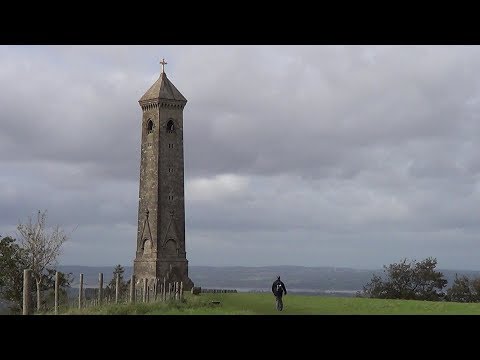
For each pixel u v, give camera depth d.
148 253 132.25
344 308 50.38
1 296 76.12
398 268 116.81
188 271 133.88
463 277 117.00
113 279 117.94
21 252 75.69
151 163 134.00
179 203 134.12
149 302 49.84
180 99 135.38
